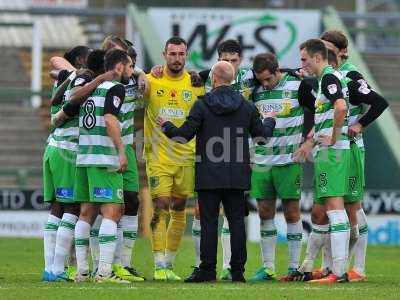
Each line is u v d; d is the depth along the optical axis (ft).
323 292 111.75
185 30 280.31
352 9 345.51
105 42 132.67
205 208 124.36
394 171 256.32
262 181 136.46
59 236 128.36
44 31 333.21
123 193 130.82
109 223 124.06
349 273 133.80
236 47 135.54
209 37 279.90
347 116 125.80
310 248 131.13
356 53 290.56
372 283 125.80
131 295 107.14
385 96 273.13
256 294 108.88
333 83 123.24
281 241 229.04
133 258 177.27
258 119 125.59
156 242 132.26
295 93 135.23
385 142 257.75
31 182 272.31
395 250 209.05
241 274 125.29
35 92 258.16
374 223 237.86
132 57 133.18
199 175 123.85
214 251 124.47
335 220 125.29
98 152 122.83
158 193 133.18
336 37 130.52
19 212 239.30
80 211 128.47
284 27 281.54
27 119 293.84
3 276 138.82
